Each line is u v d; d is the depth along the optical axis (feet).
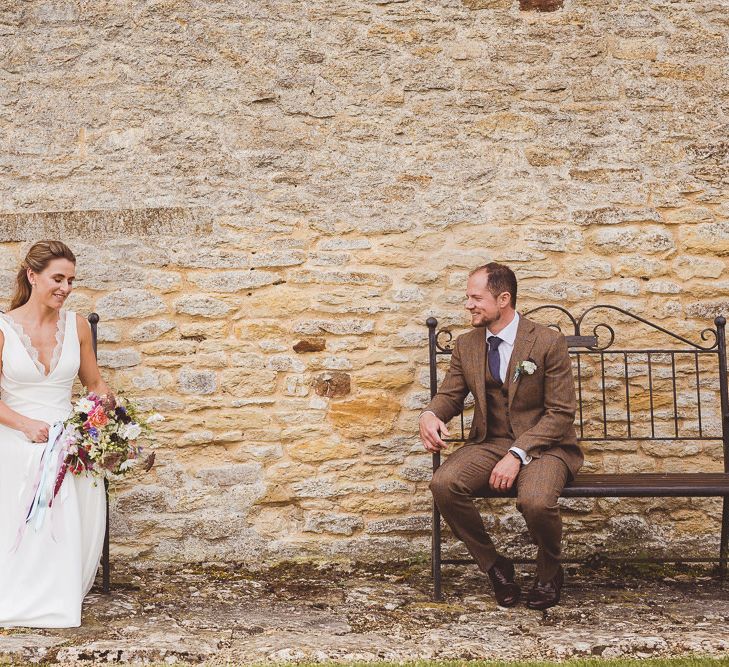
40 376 12.55
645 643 10.61
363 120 16.20
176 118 16.01
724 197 16.34
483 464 12.89
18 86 15.88
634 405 16.02
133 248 15.75
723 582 14.21
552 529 12.21
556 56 16.43
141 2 16.06
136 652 10.30
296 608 12.62
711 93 16.49
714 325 15.89
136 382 15.55
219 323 15.74
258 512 15.53
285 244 15.92
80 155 15.88
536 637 11.11
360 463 15.69
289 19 16.22
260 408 15.67
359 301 15.89
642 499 15.80
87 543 12.37
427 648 10.62
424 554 15.61
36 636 11.01
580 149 16.33
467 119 16.29
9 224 15.67
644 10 16.55
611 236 16.19
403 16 16.35
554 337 13.23
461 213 16.14
